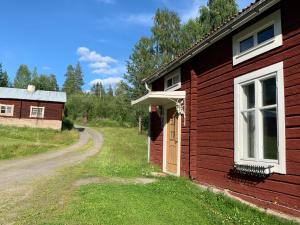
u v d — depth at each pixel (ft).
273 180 21.47
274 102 22.17
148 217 19.33
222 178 27.78
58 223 17.79
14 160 57.98
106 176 35.35
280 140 20.85
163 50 141.69
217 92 29.50
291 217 19.13
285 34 21.30
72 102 258.57
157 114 47.01
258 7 22.15
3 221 18.53
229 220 19.92
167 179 33.55
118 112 209.67
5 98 132.98
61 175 36.91
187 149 34.94
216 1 116.78
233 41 27.09
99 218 18.75
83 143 104.12
